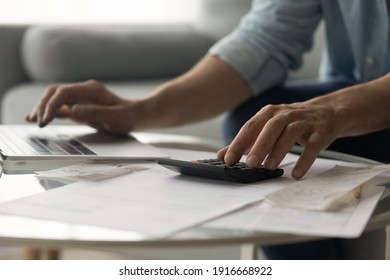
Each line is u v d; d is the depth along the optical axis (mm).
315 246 1049
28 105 1906
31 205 578
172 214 553
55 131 994
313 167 758
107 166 755
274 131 695
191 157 828
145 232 510
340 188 631
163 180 682
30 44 2047
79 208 570
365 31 1129
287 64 1213
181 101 1081
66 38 2039
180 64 2330
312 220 546
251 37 1203
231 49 1171
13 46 2109
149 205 581
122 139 939
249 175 667
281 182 676
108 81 2143
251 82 1154
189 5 2828
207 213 556
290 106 770
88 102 999
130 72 2191
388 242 773
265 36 1203
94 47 2090
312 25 1243
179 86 1099
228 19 2457
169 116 1063
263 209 577
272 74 1182
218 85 1132
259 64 1170
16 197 611
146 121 1023
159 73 2277
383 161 1034
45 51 2014
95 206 577
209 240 499
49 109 955
